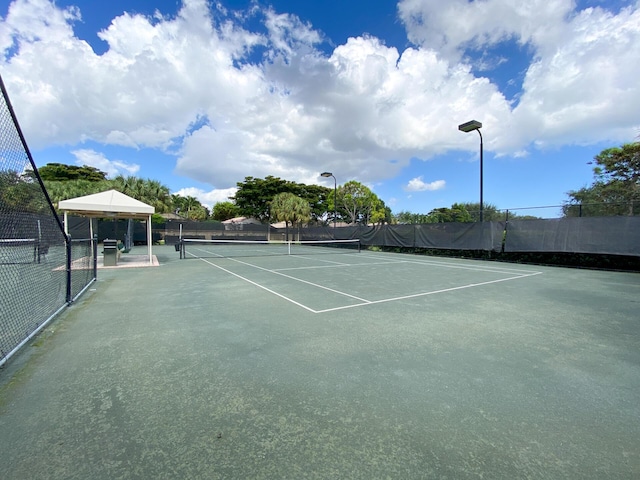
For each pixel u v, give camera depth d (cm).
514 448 164
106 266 1000
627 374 255
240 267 1021
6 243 450
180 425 184
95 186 2433
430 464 152
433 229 1530
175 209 5031
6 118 284
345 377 247
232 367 265
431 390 227
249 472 146
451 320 410
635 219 923
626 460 155
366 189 4206
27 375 249
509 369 263
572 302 521
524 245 1180
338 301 520
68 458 155
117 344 319
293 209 2911
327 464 152
